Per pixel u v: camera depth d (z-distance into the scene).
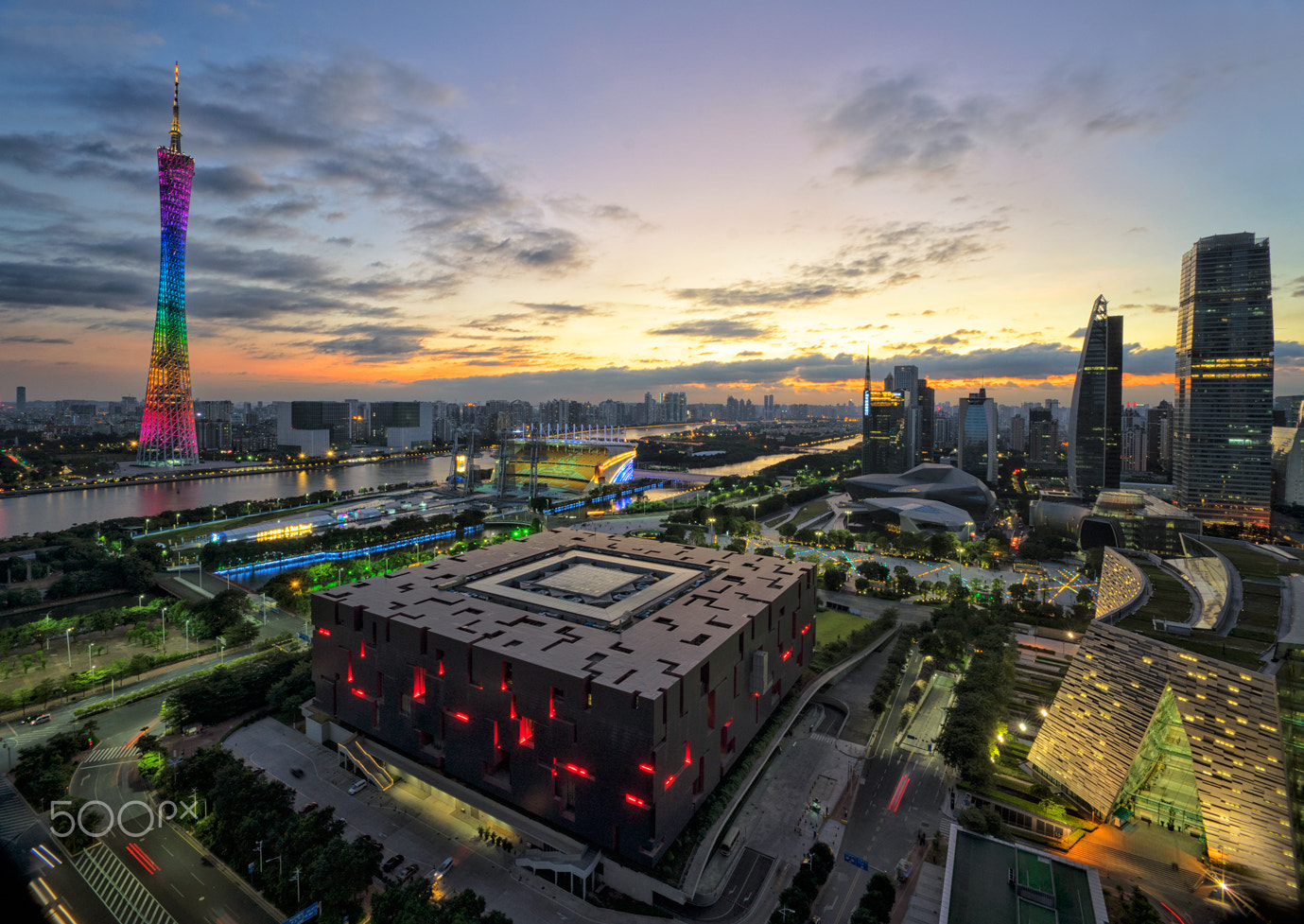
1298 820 98.00
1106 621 126.12
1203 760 106.69
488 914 92.00
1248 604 134.00
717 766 125.25
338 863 96.50
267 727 150.25
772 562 184.50
